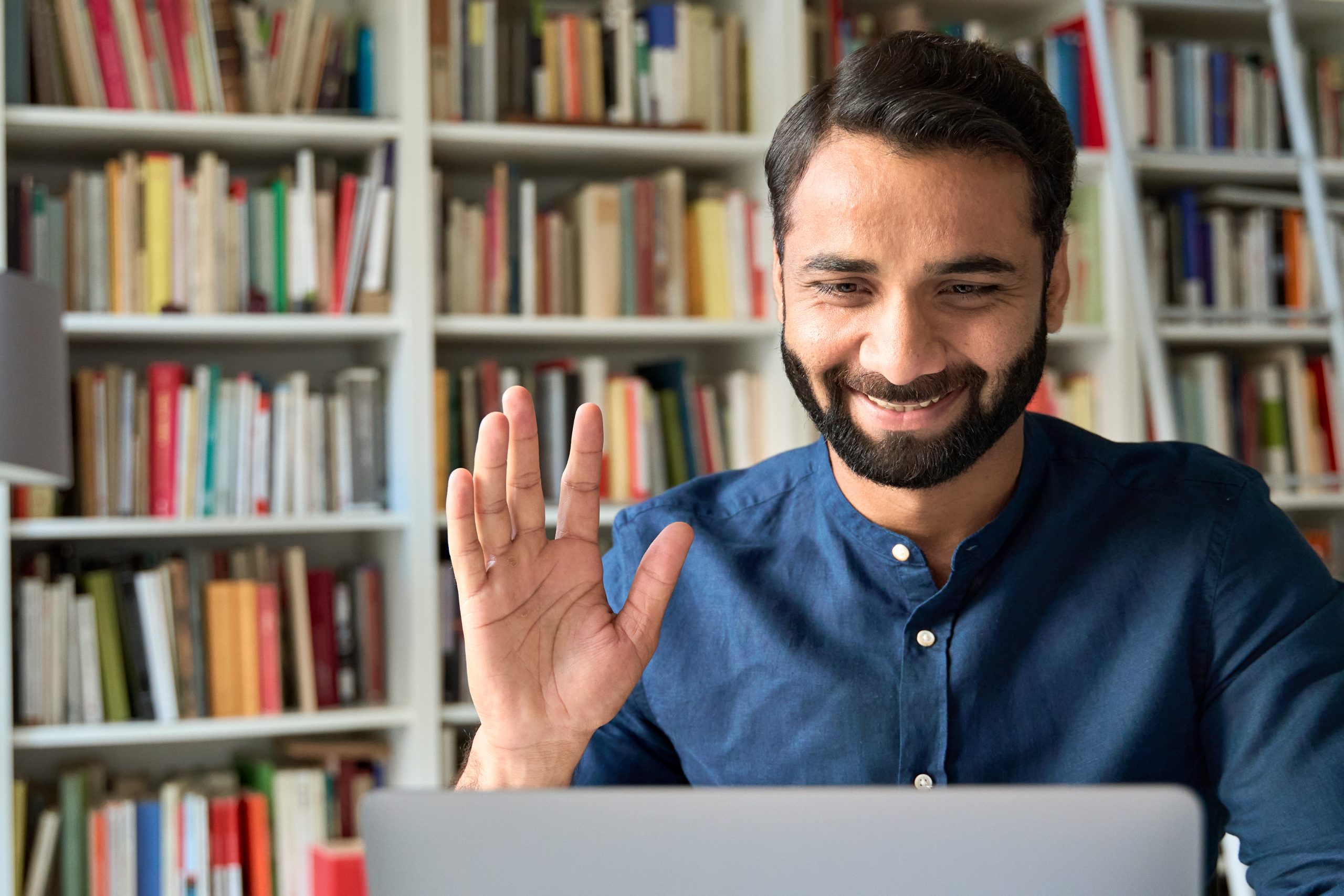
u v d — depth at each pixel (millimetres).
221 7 2496
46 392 2055
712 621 1085
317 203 2541
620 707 903
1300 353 2859
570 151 2666
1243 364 2941
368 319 2506
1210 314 2750
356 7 2816
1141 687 985
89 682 2412
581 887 614
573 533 912
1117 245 2783
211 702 2479
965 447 892
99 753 2639
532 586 899
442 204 2578
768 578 1076
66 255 2434
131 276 2449
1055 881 605
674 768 1152
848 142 857
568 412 2604
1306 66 2977
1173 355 2941
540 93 2635
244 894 2479
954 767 999
